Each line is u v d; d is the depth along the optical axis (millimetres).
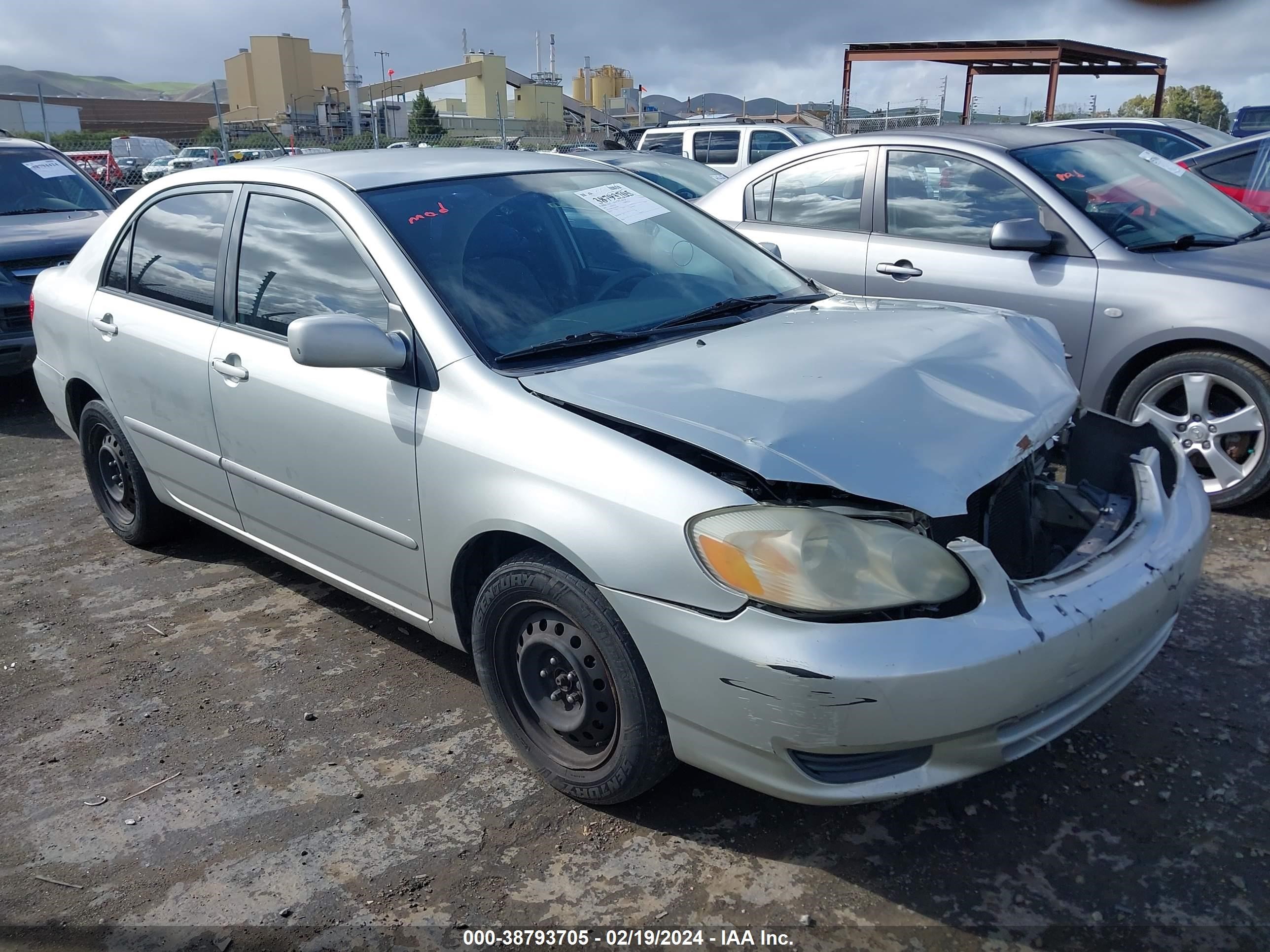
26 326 6996
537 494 2443
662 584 2215
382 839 2574
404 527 2879
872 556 2082
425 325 2797
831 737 2057
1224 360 4125
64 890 2445
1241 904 2230
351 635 3678
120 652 3604
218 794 2783
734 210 5895
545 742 2721
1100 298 4406
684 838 2531
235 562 4371
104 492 4605
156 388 3807
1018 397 2693
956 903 2279
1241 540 4055
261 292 3363
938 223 5043
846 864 2414
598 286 3172
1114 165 5066
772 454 2219
